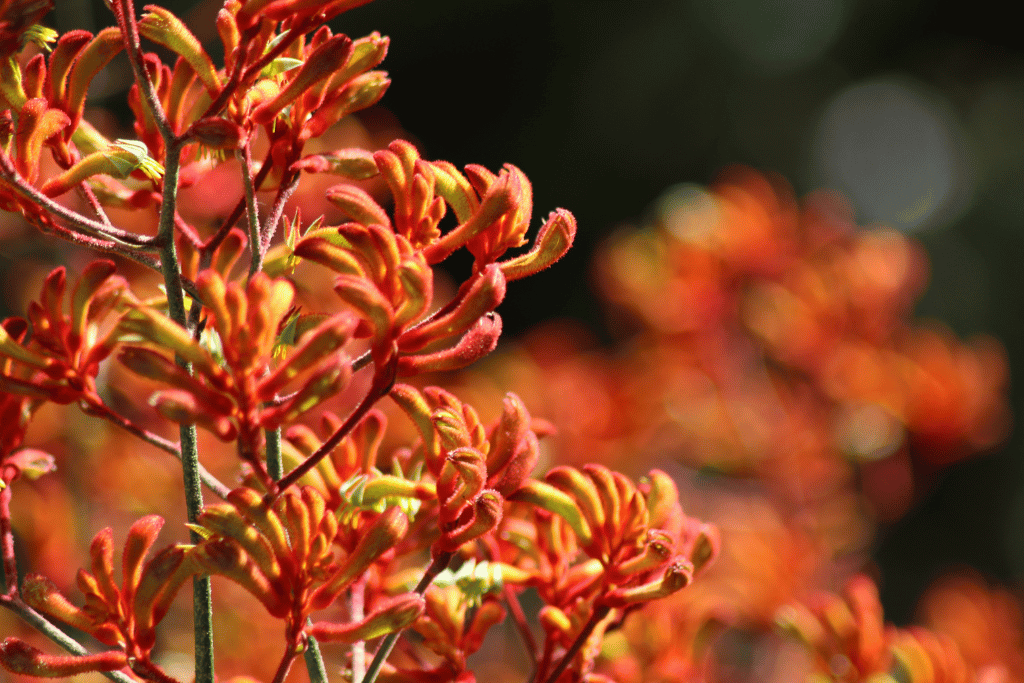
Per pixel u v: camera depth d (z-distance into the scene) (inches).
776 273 143.7
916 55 372.5
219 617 97.3
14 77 72.2
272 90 72.7
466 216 72.6
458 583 74.2
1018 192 343.6
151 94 71.6
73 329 71.5
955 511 301.9
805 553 122.6
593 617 73.9
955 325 326.3
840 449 140.3
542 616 74.7
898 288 142.6
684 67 344.8
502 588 76.2
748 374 147.9
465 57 346.0
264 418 70.1
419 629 74.9
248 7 71.0
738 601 108.3
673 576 73.0
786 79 355.3
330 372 69.8
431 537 76.0
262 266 73.8
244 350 69.8
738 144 344.8
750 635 118.1
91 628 71.9
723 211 144.1
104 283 71.5
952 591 114.1
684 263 144.6
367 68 73.3
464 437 71.7
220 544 70.8
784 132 349.4
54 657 71.5
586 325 316.5
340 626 71.4
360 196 71.7
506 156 345.1
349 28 333.4
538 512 75.5
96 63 72.6
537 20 346.6
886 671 81.2
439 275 152.7
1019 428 310.7
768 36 354.9
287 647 71.4
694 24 348.5
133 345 72.0
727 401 143.9
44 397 71.6
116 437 111.8
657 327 146.7
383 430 74.9
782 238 146.5
